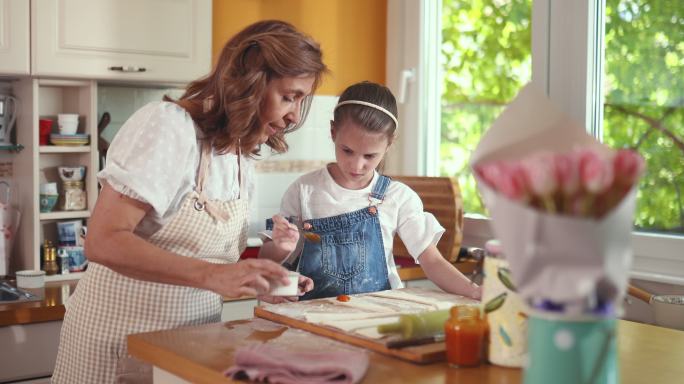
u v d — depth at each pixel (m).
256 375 1.16
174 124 1.55
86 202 2.75
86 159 2.75
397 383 1.17
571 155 0.90
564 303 0.98
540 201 0.92
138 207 1.49
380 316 1.50
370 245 2.06
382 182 2.12
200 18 2.73
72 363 1.68
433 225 2.06
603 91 2.67
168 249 1.63
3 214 2.64
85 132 2.76
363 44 3.36
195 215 1.64
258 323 1.54
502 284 1.26
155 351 1.36
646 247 2.53
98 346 1.64
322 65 1.64
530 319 1.03
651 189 2.54
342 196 2.09
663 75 2.47
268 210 3.16
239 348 1.35
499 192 0.95
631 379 1.23
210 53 2.76
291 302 1.71
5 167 2.76
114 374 1.64
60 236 2.74
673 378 1.24
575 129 1.18
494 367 1.26
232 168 1.72
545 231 0.90
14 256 2.76
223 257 1.74
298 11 3.18
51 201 2.68
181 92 3.02
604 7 2.66
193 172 1.63
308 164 3.24
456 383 1.17
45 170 2.83
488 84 3.07
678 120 2.44
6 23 2.40
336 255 2.04
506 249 0.95
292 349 1.34
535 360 1.01
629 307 2.53
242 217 1.75
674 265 2.46
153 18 2.63
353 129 1.93
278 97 1.60
